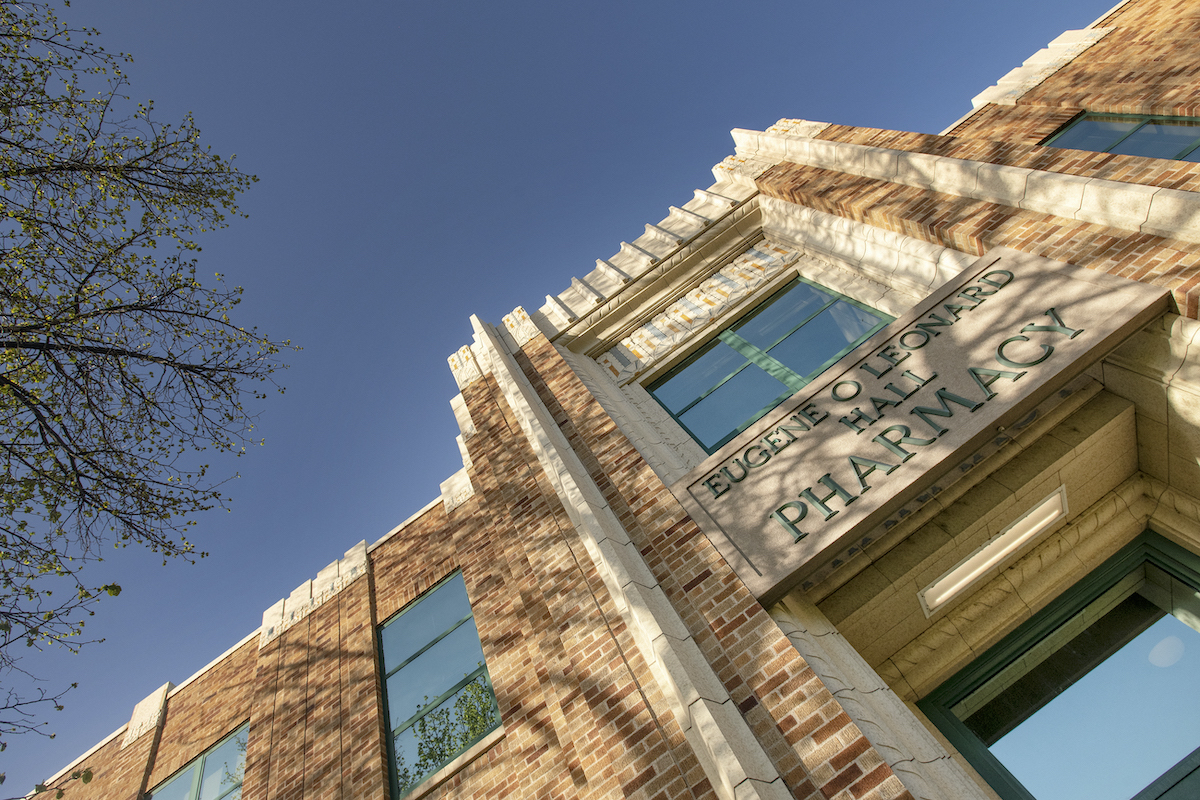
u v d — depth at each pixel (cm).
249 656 1086
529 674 708
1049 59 1055
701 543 588
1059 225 594
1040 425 559
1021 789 544
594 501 652
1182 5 906
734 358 859
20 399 650
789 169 945
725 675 494
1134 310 483
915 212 717
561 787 591
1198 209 491
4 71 687
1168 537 586
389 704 865
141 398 747
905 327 617
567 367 891
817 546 522
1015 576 612
